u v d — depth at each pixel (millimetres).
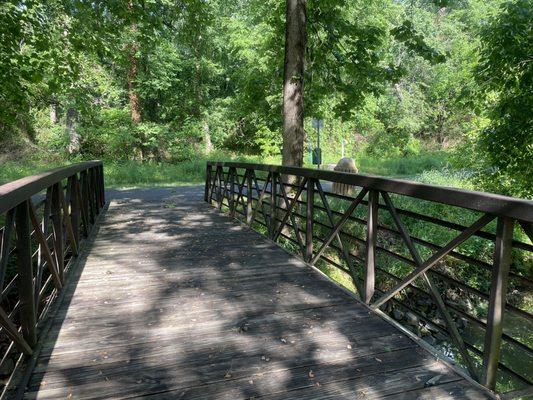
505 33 6930
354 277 3791
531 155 7680
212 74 24516
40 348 2719
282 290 3852
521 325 6582
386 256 7398
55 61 6949
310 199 4699
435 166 23016
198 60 23375
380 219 8422
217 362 2564
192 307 3428
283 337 2902
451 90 26938
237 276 4250
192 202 10000
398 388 2309
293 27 6863
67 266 4488
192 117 24797
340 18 8461
